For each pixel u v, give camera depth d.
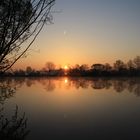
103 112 26.59
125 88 60.50
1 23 4.54
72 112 26.27
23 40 4.84
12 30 4.58
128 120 22.11
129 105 31.86
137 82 85.69
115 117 23.70
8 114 19.92
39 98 39.16
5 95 5.26
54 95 45.12
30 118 21.53
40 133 17.14
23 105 28.67
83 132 17.88
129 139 16.17
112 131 18.30
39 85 76.38
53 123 20.31
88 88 62.81
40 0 4.66
